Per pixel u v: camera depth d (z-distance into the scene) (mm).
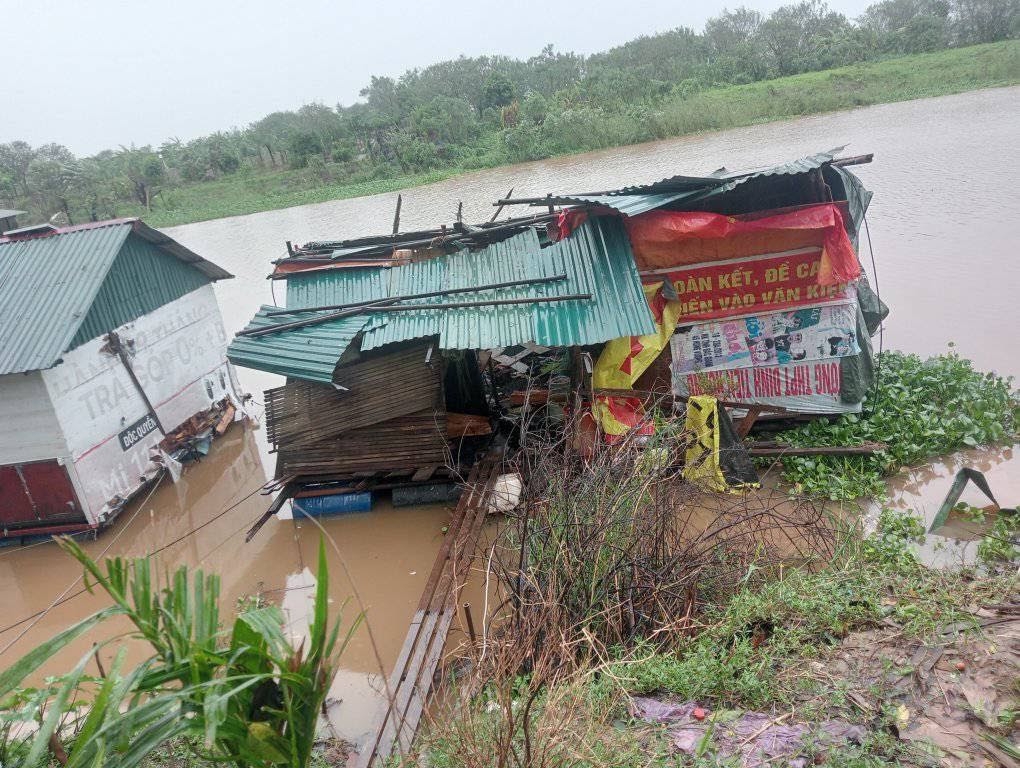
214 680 2623
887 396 9578
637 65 56938
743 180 8602
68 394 10055
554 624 4910
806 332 9453
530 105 44688
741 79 47188
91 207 46250
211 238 32438
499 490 8516
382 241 11648
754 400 9758
